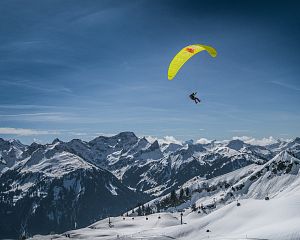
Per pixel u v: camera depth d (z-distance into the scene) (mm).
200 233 178750
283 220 154000
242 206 190500
